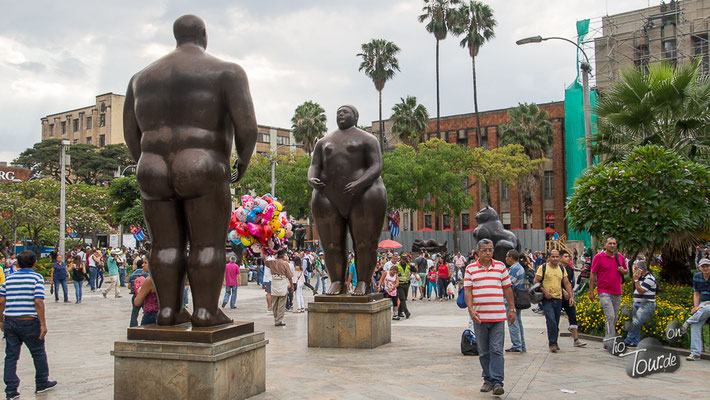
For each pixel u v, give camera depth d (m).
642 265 9.34
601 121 14.20
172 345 5.01
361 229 9.04
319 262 25.59
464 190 43.72
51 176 59.56
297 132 46.81
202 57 5.44
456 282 25.28
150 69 5.41
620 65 36.25
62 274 17.84
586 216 11.39
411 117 45.06
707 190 10.79
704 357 8.34
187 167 5.16
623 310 9.99
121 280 25.20
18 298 5.94
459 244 41.72
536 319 13.70
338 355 8.27
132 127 5.68
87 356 8.38
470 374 6.91
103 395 5.86
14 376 5.86
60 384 6.42
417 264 20.52
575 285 16.41
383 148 54.53
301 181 37.81
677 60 33.53
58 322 12.77
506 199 50.50
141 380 5.07
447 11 44.16
